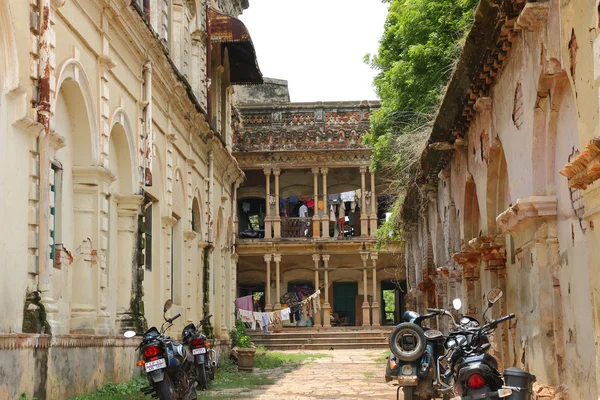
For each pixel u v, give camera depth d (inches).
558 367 366.9
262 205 1729.8
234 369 885.2
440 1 798.5
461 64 480.1
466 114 534.9
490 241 492.1
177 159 826.8
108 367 533.6
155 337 416.5
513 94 413.4
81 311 533.3
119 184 633.6
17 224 393.4
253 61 1187.9
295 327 1605.6
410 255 1167.6
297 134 1619.1
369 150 1604.3
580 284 333.7
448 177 669.3
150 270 724.0
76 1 502.9
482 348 331.9
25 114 396.2
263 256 1652.3
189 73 942.4
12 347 365.4
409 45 836.0
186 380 434.9
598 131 264.5
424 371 406.9
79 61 512.4
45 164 422.0
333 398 568.1
